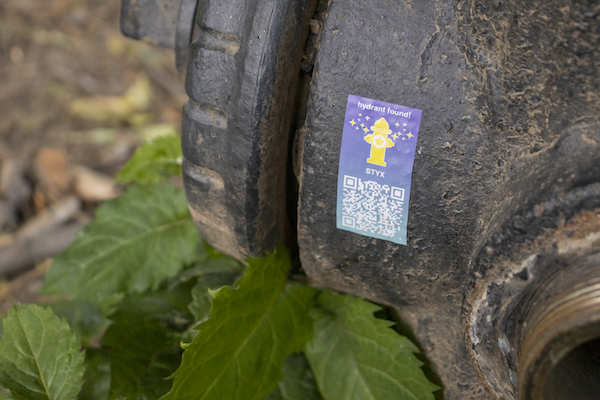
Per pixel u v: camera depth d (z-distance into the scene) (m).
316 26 0.30
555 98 0.26
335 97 0.29
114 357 0.35
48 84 0.78
